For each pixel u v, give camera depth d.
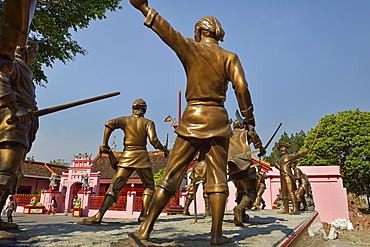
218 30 2.65
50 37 10.01
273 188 14.66
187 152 2.31
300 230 3.70
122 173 4.58
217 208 2.13
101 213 4.21
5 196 2.36
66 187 24.70
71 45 10.80
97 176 24.59
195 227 3.49
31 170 31.86
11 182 2.40
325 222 13.74
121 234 2.69
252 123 2.65
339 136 28.05
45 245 1.95
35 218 12.41
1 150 2.40
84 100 2.37
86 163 25.06
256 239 2.35
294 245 3.00
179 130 2.36
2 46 1.47
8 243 1.98
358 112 28.94
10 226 2.84
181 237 2.44
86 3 9.66
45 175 32.19
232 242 2.17
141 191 26.58
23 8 1.29
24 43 1.46
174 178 2.26
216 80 2.40
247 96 2.42
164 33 2.34
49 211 19.59
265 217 5.73
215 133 2.25
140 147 4.85
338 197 14.02
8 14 1.31
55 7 9.74
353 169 26.17
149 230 2.18
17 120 2.07
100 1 10.02
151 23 2.36
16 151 2.46
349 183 27.69
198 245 2.03
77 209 16.72
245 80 2.41
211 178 2.25
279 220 4.84
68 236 2.47
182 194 14.42
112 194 4.36
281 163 7.64
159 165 27.92
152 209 2.20
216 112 2.35
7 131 2.42
